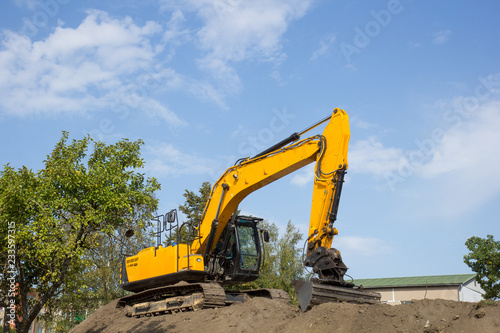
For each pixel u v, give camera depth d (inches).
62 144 759.1
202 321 514.6
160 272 616.4
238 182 553.6
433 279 1430.9
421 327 324.5
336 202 430.9
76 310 1097.4
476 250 1085.8
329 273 421.7
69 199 717.3
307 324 385.7
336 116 452.8
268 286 1362.0
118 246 1107.9
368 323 348.5
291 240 1510.8
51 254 702.5
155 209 805.9
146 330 555.5
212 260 598.5
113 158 768.9
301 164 484.7
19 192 679.7
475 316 308.8
